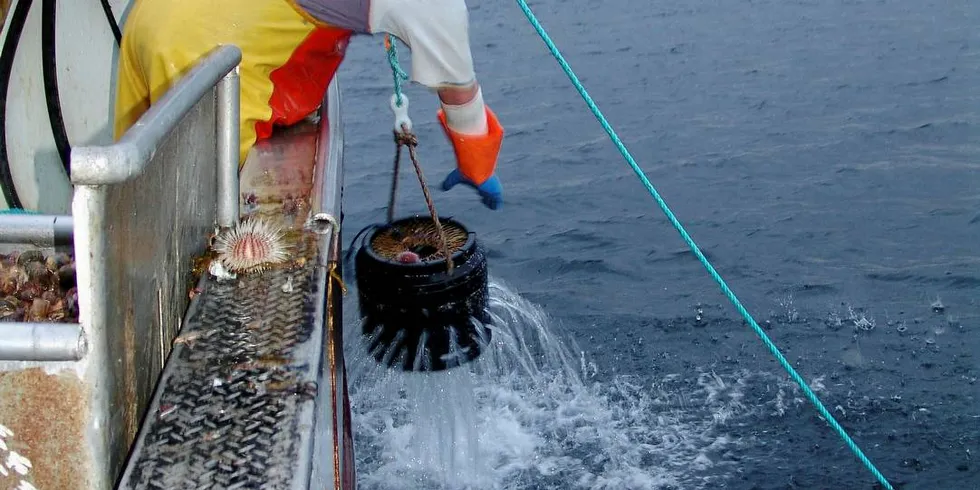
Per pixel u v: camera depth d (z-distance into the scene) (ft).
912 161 29.04
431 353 13.25
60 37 15.72
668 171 29.94
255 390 7.52
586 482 16.63
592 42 48.91
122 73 13.66
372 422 17.67
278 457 6.83
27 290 9.09
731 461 16.88
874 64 40.42
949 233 24.06
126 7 17.97
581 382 19.11
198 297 8.82
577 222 26.45
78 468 6.58
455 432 17.60
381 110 39.04
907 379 18.51
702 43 46.78
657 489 16.34
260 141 13.67
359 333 13.94
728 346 20.03
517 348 20.17
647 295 22.29
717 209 26.71
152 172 7.23
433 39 12.89
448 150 33.04
